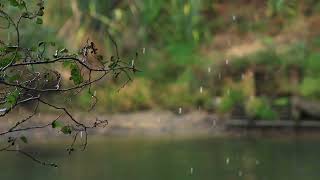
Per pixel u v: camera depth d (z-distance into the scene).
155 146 15.83
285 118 19.44
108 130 18.00
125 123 19.02
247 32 26.28
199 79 22.17
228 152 14.72
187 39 24.48
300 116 19.42
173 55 23.42
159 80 22.16
